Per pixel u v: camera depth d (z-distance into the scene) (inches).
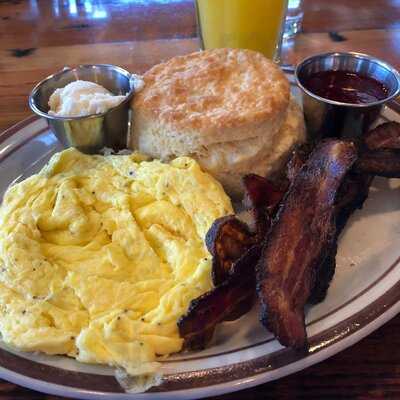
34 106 12.3
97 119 11.8
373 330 8.5
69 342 8.5
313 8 19.5
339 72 13.3
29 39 18.7
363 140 11.2
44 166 12.5
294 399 8.2
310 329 8.5
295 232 9.0
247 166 11.5
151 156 12.1
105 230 10.4
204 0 15.3
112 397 7.7
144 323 8.7
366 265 10.2
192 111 11.4
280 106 11.4
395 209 11.5
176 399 7.7
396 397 8.1
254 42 15.7
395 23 18.3
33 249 10.0
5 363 8.2
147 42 18.1
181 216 10.4
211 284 9.1
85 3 20.9
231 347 8.6
